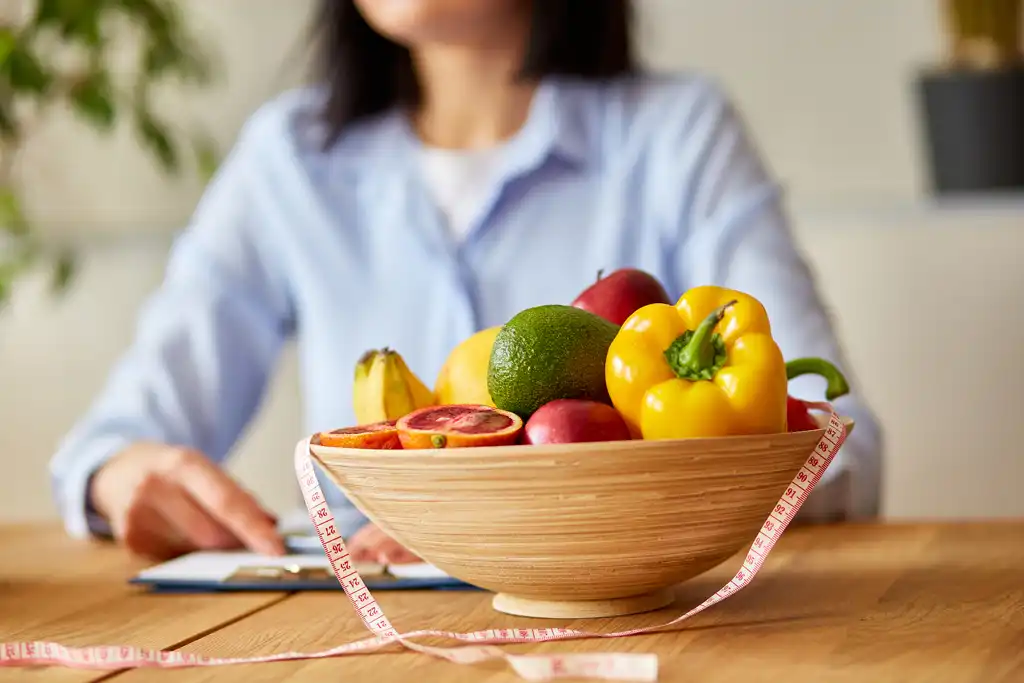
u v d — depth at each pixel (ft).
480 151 5.16
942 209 6.55
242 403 4.96
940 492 6.60
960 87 6.48
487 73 5.12
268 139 5.27
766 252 4.59
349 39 5.17
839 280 6.72
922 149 6.89
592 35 5.01
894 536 3.14
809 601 2.35
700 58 7.21
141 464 3.41
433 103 5.26
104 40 7.14
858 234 6.68
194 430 4.66
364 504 2.18
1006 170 6.51
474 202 5.09
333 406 5.03
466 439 2.01
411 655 2.03
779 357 2.04
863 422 3.52
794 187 7.12
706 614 2.24
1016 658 1.88
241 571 2.78
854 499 3.43
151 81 7.54
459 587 2.60
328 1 5.17
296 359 7.39
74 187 7.93
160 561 3.24
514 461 1.92
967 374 6.54
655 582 2.14
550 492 1.95
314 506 2.17
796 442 2.05
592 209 4.97
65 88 7.14
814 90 7.07
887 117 6.98
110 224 7.93
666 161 4.94
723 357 2.04
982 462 6.54
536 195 4.99
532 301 4.92
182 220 7.88
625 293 2.40
